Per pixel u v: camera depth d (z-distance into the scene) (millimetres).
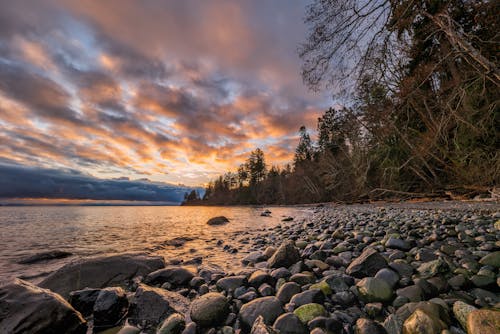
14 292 2482
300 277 3633
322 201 49062
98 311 2771
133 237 10539
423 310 2217
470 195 14984
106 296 2910
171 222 19484
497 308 2047
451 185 16453
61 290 3771
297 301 2885
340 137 24406
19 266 5754
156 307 2963
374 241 5969
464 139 12242
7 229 13828
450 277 3201
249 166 86125
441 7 7984
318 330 2252
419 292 2797
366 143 19125
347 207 25391
